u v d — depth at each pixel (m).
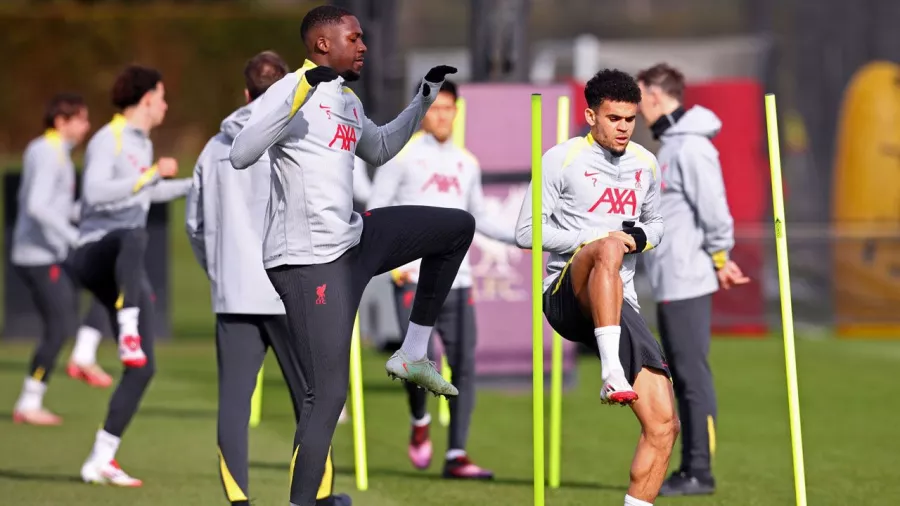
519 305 42.62
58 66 120.56
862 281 58.97
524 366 42.91
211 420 36.53
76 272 27.83
